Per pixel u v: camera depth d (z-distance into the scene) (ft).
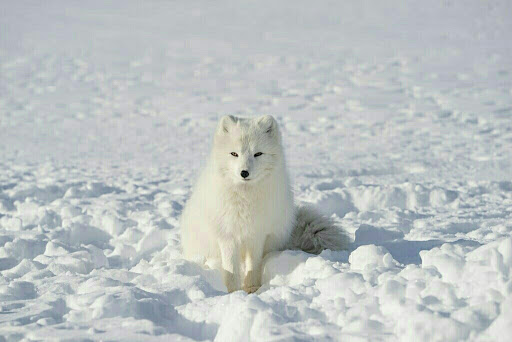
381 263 20.84
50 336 14.73
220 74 123.44
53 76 125.70
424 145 59.93
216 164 23.56
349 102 89.10
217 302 17.19
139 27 210.38
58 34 192.85
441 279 16.74
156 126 79.56
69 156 60.95
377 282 18.25
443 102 84.38
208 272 22.24
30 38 183.62
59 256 24.50
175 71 129.08
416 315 13.67
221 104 92.79
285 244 25.55
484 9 214.07
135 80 119.85
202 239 25.00
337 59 134.92
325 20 212.02
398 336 13.70
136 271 23.40
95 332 15.08
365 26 193.47
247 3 273.75
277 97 96.53
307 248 25.79
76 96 104.63
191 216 25.18
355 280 17.98
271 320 14.93
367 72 116.78
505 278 14.88
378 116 77.77
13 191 42.60
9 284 19.83
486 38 157.17
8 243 27.14
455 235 27.25
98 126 80.74
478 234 26.94
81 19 231.71
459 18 197.77
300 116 80.53
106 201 39.11
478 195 38.29
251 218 23.35
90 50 161.79
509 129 66.03
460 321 13.43
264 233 24.02
